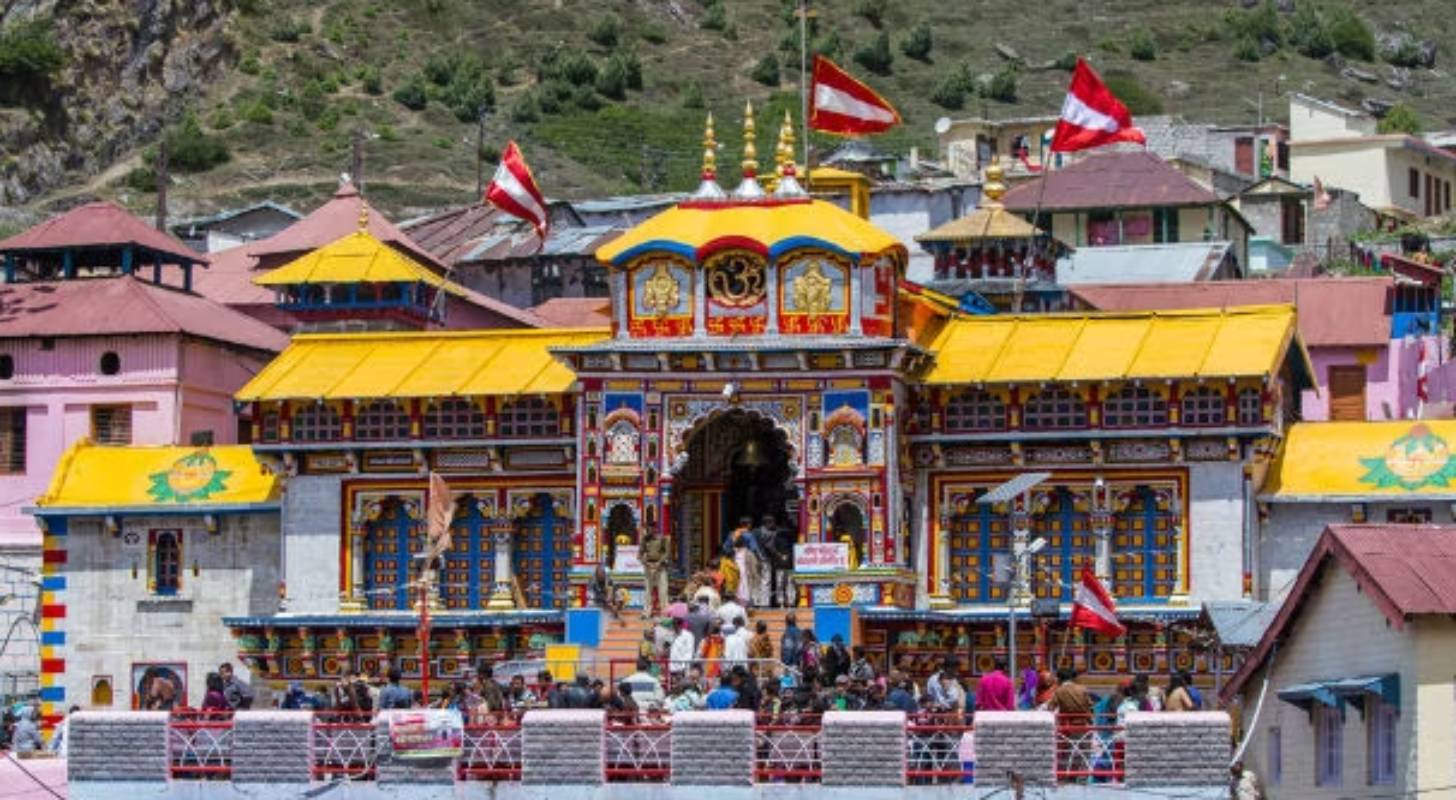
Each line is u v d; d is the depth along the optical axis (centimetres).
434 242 13288
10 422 9488
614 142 19975
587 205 14212
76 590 8525
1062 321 7981
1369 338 10512
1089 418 7781
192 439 9138
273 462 8250
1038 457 7856
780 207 7819
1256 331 7819
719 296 7756
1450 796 5300
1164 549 7762
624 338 7806
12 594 9212
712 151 8012
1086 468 7819
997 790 5712
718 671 6888
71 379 9444
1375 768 5531
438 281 9644
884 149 18712
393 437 8138
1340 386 10544
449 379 8119
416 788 5972
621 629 7638
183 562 8469
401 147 19475
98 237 10006
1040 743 5719
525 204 8562
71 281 9769
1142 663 7619
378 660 8100
